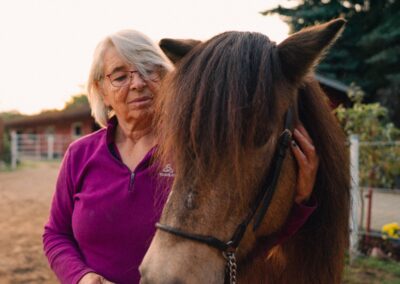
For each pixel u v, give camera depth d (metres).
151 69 1.75
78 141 1.93
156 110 1.48
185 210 1.25
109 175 1.73
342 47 15.48
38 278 4.62
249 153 1.23
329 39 1.34
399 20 14.05
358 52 15.40
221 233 1.25
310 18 15.13
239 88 1.22
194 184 1.24
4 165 16.16
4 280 4.53
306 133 1.49
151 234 1.65
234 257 1.29
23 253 5.46
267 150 1.29
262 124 1.23
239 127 1.19
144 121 1.74
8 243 5.91
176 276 1.21
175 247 1.24
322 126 1.57
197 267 1.23
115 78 1.73
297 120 1.49
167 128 1.29
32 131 28.27
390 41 14.02
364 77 15.23
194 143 1.21
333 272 1.68
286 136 1.35
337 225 1.64
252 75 1.27
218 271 1.26
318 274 1.68
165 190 1.62
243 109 1.21
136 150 1.78
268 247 1.54
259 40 1.38
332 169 1.58
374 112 5.90
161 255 1.24
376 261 4.61
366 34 14.87
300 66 1.36
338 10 15.14
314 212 1.64
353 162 4.79
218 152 1.19
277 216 1.46
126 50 1.70
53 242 1.83
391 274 4.27
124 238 1.66
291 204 1.51
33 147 21.36
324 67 15.06
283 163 1.38
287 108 1.38
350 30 15.22
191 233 1.24
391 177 5.82
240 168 1.22
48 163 18.38
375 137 5.91
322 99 1.64
